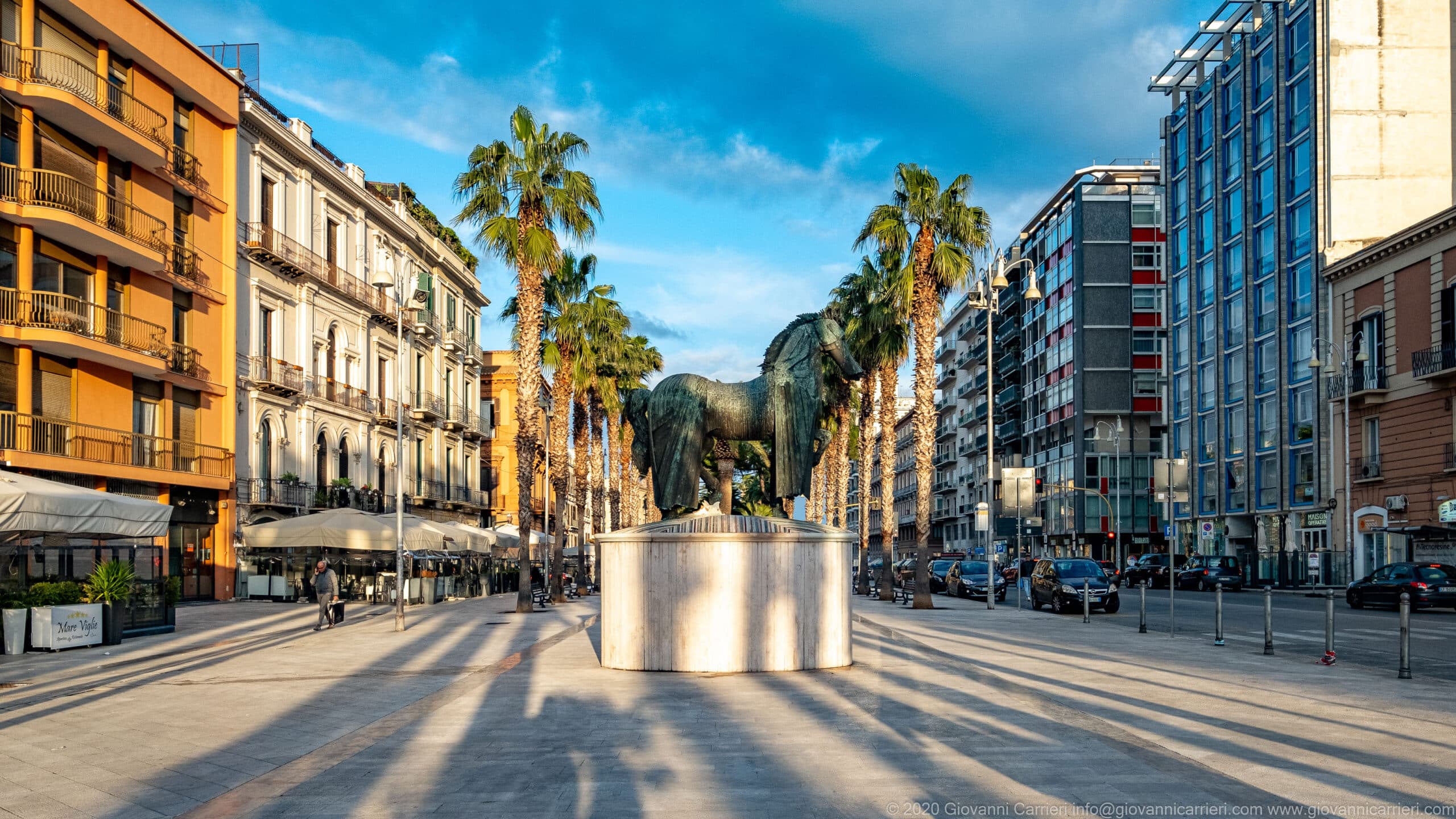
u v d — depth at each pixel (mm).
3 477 17109
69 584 18078
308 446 39906
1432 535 34562
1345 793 6312
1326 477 45406
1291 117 49219
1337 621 24109
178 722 9586
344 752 7926
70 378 28344
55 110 26906
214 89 33875
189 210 33031
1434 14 46031
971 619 24203
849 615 13211
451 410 56719
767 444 13539
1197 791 6395
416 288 24797
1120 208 70938
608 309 42781
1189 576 47844
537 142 28016
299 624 23000
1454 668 13305
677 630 12398
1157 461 19359
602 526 54719
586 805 6223
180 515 31625
